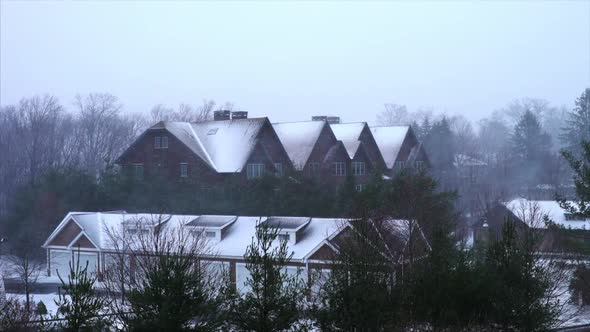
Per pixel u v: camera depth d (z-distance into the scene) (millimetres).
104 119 104312
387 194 37562
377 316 17234
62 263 45062
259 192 51969
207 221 40531
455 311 19844
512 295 20031
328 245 34969
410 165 67562
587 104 102875
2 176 76938
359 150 67750
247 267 17656
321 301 18266
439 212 35906
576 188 29250
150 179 56250
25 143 84625
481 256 27875
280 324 17094
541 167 92562
